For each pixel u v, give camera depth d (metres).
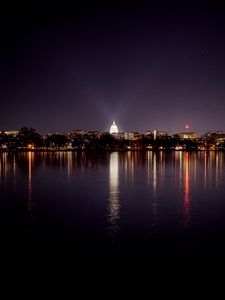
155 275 21.33
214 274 21.45
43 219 35.28
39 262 23.23
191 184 65.00
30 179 73.12
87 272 21.70
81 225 32.75
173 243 27.12
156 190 56.75
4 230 30.97
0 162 133.38
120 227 31.98
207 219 35.28
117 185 63.25
